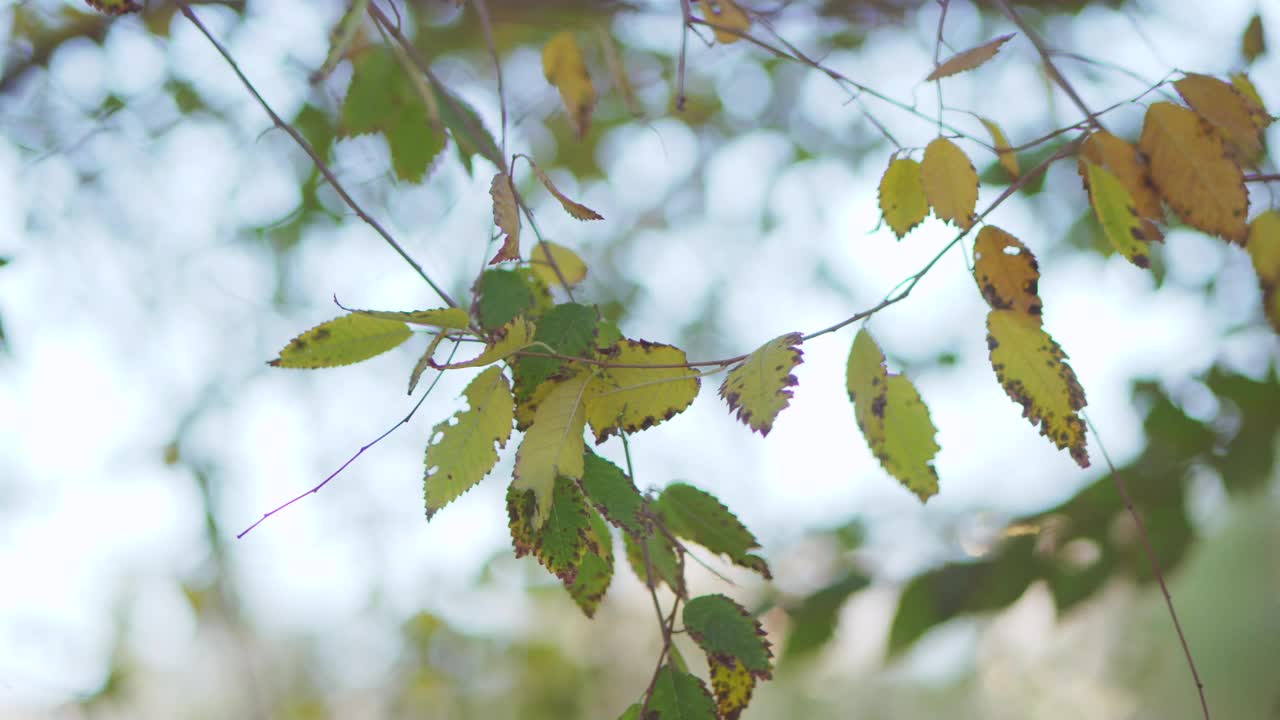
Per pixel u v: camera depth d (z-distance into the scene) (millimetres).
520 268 1222
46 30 1629
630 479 1150
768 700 5836
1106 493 2045
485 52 1989
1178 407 2076
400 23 1234
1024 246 1158
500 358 1136
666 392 1151
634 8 1693
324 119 1643
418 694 3029
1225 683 7625
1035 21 2080
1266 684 7523
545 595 3016
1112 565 2041
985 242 1160
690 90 2574
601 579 1173
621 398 1151
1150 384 2123
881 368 1140
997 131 1204
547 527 1142
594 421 1152
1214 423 2066
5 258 1492
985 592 2082
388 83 1325
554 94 1840
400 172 1339
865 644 2170
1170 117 1181
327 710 3018
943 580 2113
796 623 2160
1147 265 1173
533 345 1156
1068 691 6141
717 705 1155
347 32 1177
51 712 1766
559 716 3016
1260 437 2031
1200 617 7984
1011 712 5867
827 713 5738
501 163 1178
